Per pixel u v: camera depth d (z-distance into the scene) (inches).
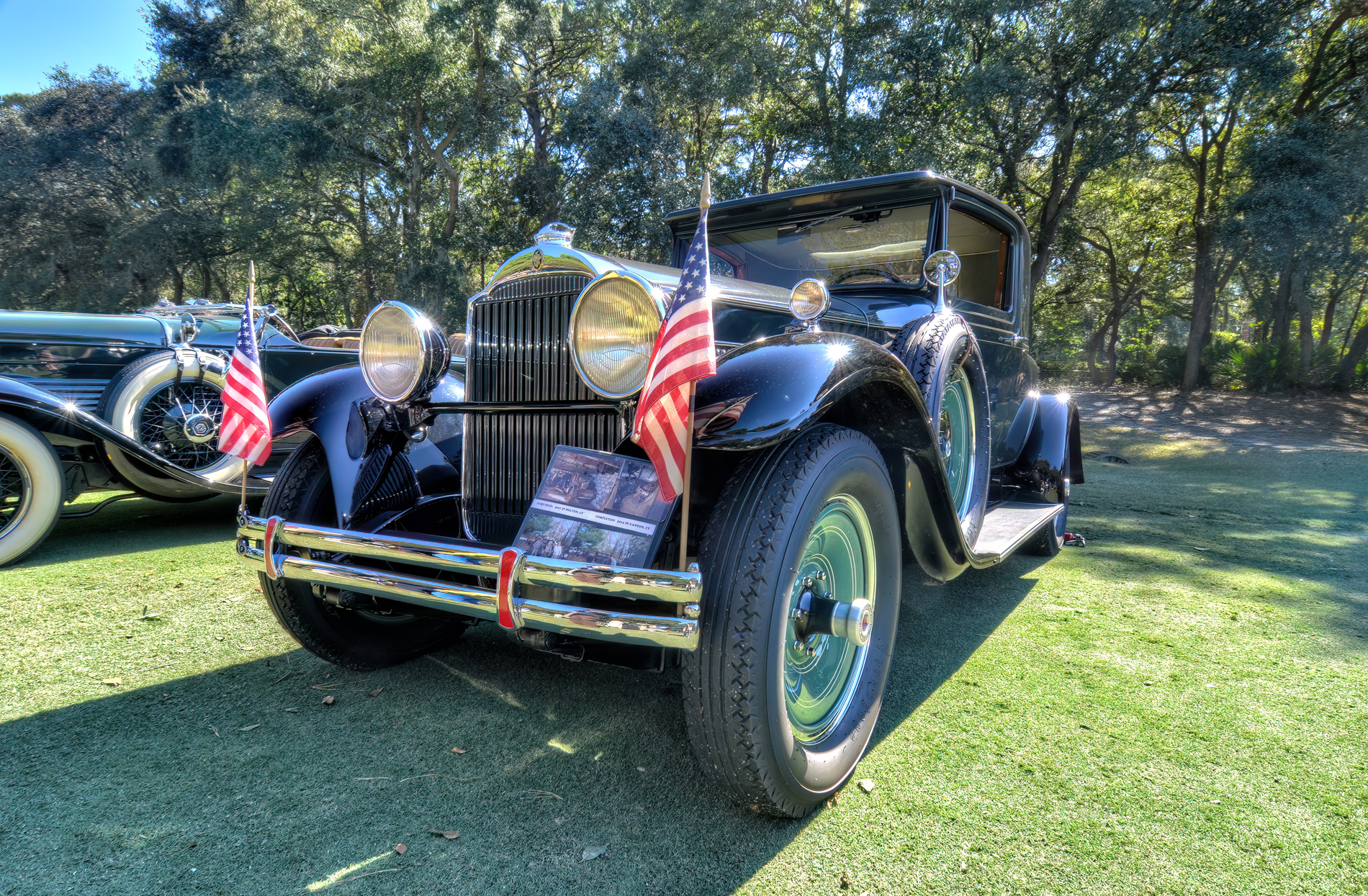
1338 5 629.6
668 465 59.6
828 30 738.2
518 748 81.4
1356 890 59.3
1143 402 728.3
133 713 88.0
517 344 86.2
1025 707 91.9
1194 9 568.1
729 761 63.7
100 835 65.1
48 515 153.6
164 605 126.6
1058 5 589.6
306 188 827.4
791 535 64.9
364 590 73.8
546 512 67.4
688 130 888.3
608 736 84.4
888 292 133.3
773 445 64.8
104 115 919.7
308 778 74.8
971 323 136.4
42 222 868.6
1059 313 1011.9
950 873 61.4
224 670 100.7
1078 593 141.1
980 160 634.8
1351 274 613.3
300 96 754.8
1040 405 165.8
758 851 64.5
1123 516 228.8
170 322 200.5
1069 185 713.0
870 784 74.4
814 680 76.5
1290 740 83.6
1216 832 66.8
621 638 59.8
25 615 120.9
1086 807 70.6
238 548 85.6
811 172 717.9
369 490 87.9
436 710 90.4
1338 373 734.5
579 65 911.7
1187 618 126.0
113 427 171.9
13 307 852.6
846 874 61.4
